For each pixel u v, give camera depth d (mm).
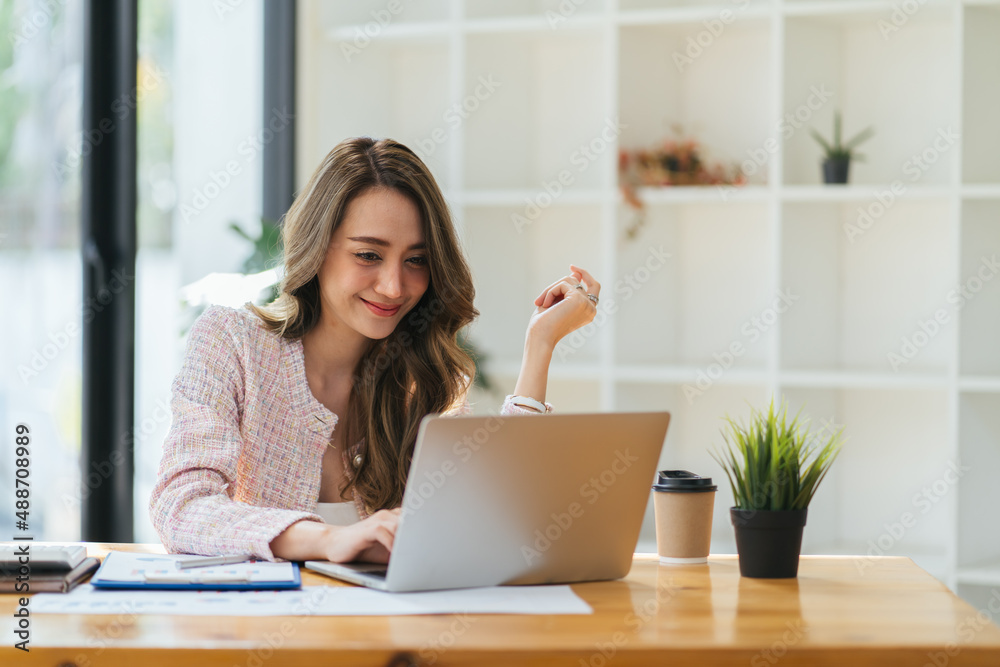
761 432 1252
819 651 918
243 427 1547
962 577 2795
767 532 1219
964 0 2785
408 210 1572
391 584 1100
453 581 1131
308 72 3277
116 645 896
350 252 1552
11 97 2336
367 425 1681
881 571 1280
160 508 1347
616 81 3070
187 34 2877
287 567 1198
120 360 2598
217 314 1597
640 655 907
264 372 1582
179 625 959
